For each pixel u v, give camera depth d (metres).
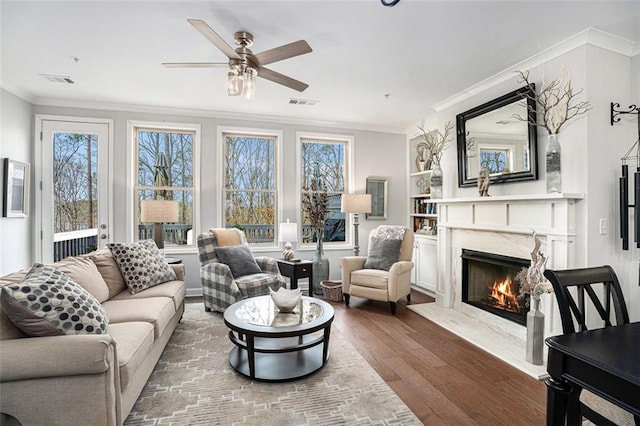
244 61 2.32
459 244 3.98
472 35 2.63
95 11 2.29
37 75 3.41
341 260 4.37
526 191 3.16
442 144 4.29
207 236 4.12
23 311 1.51
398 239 4.39
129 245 3.12
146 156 4.60
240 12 2.30
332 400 2.11
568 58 2.77
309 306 2.82
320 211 4.99
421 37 2.66
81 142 4.30
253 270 4.00
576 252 2.67
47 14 2.32
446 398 2.15
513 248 3.20
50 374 1.41
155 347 2.40
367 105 4.43
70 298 1.69
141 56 2.99
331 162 5.41
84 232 4.30
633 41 2.71
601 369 1.09
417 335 3.25
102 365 1.46
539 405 2.08
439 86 3.72
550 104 2.92
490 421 1.92
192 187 4.75
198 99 4.18
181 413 1.96
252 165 5.02
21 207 3.87
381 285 3.95
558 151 2.73
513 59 3.05
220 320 3.63
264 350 2.33
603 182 2.69
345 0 2.17
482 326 3.46
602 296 2.70
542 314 2.61
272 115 4.91
